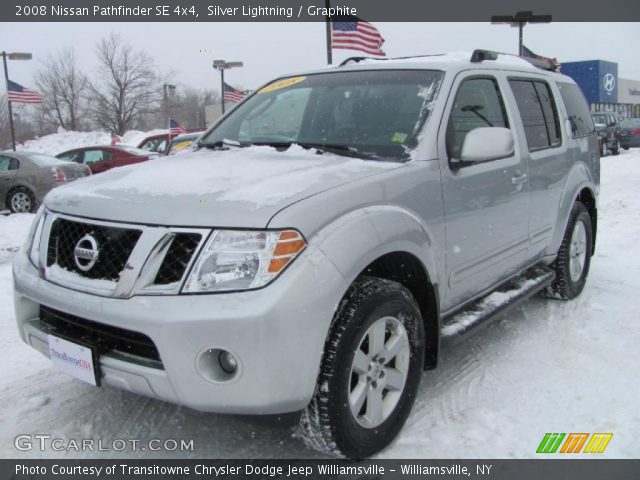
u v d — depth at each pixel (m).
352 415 2.62
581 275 5.12
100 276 2.55
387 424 2.83
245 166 3.08
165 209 2.48
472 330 3.40
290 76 4.21
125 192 2.73
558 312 4.75
